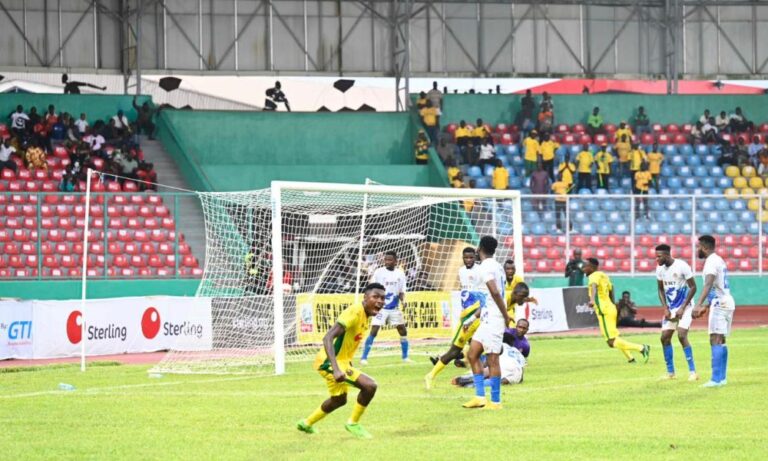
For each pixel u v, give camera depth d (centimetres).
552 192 6081
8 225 5206
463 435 2020
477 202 5034
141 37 6438
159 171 5916
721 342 2731
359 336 1964
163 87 6475
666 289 2867
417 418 2247
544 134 6419
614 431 2045
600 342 4316
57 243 5184
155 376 3155
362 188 3403
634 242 5709
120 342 4041
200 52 6512
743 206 6166
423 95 6525
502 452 1834
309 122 6400
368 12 6688
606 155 6256
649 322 5191
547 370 3194
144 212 5444
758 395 2553
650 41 6975
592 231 5694
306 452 1847
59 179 5644
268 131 6347
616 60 6944
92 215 5366
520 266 3541
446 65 6806
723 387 2705
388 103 8050
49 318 3872
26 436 2034
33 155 5634
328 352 1903
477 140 6325
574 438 1972
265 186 5984
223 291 4312
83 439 1997
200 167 5756
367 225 4556
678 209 5853
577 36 6925
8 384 2966
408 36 6550
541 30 6894
